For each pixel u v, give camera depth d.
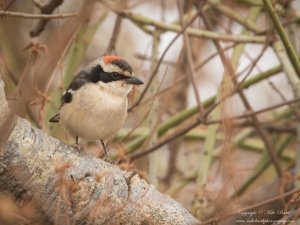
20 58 13.15
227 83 11.45
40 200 8.39
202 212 11.82
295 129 14.70
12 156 8.25
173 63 15.14
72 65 12.56
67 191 8.34
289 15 13.55
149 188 8.83
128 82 10.68
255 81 12.90
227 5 13.79
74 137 11.15
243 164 15.65
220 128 14.00
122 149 11.28
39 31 11.35
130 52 16.44
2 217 8.43
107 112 10.39
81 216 8.45
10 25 13.31
